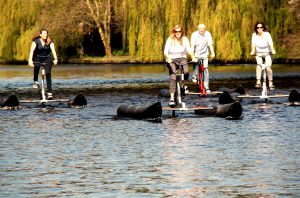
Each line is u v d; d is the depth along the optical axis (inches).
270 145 1157.1
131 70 4128.9
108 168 973.8
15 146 1186.6
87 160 1039.6
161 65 4753.9
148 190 833.5
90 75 3641.7
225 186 849.5
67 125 1482.5
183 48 1726.1
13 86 2908.5
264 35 2400.3
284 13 4308.6
